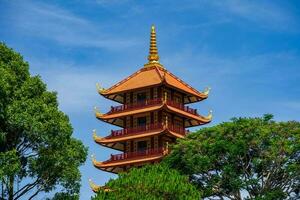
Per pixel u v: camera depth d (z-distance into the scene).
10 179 65.81
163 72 110.00
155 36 113.12
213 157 82.06
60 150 68.12
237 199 81.06
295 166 79.31
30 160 67.31
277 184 81.44
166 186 60.78
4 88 65.06
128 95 108.25
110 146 107.44
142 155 101.56
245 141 81.50
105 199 59.75
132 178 61.69
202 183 83.12
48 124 66.06
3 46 69.50
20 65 69.31
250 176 81.81
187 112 105.88
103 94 108.50
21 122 64.56
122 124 109.88
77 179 69.00
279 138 81.62
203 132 86.38
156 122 103.44
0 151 67.19
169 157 86.62
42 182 68.31
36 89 68.75
